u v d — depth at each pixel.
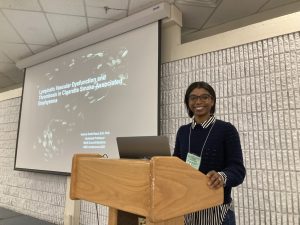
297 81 1.82
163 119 2.49
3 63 4.24
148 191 0.59
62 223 3.18
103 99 2.88
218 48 2.22
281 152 1.83
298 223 1.71
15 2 2.57
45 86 3.66
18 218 3.42
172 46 2.54
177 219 0.66
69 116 3.22
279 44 1.92
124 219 0.83
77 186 0.84
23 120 3.94
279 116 1.87
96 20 2.89
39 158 3.53
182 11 2.59
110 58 2.90
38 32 3.18
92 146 2.87
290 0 2.37
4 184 4.21
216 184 0.75
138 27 2.68
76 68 3.27
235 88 2.10
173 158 0.63
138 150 0.84
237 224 1.94
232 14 2.61
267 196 1.85
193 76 2.35
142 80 2.56
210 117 1.14
